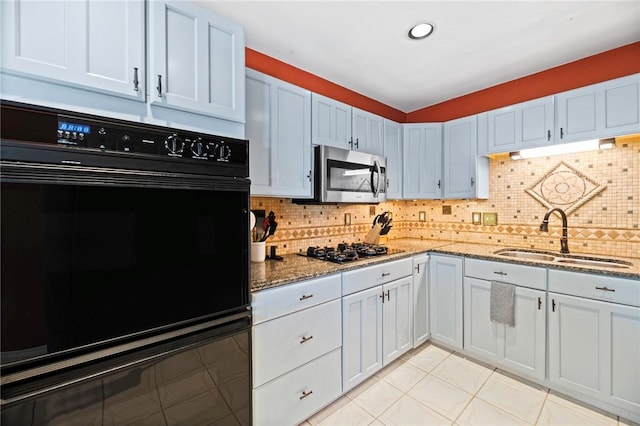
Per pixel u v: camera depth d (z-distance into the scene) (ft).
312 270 5.69
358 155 7.42
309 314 5.37
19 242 2.72
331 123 7.07
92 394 3.14
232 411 4.33
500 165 8.71
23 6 2.85
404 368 7.16
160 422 3.62
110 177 3.22
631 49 6.27
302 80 7.46
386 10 5.19
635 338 5.18
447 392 6.24
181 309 3.78
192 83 4.00
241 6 5.05
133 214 3.39
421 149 9.17
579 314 5.78
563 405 5.78
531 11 5.22
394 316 7.18
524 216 8.29
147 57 3.65
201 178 3.97
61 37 3.05
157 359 3.59
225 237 4.22
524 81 7.86
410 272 7.70
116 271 3.27
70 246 2.98
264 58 6.70
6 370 2.70
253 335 4.60
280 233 7.41
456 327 7.76
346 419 5.51
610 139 6.46
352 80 8.07
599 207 7.05
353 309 6.20
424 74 7.74
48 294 2.86
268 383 4.79
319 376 5.53
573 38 6.08
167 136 3.70
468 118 8.43
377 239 8.82
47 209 2.86
